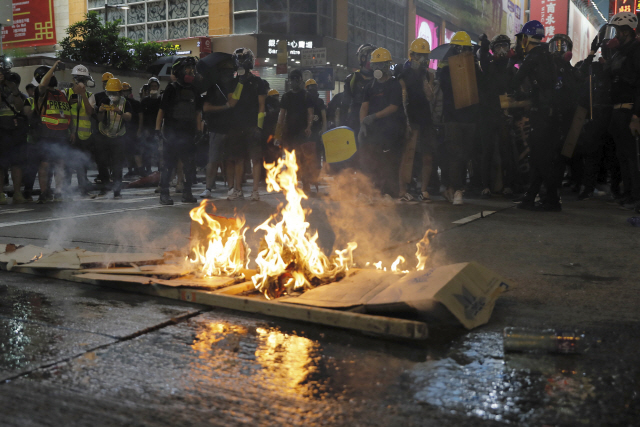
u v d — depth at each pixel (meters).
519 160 8.62
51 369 2.18
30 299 3.13
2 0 14.48
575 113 6.64
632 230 5.53
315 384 2.06
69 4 30.34
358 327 2.57
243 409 1.87
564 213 6.77
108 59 22.44
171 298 3.13
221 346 2.43
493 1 48.47
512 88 6.74
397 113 7.40
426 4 36.06
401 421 1.79
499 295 2.96
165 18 28.30
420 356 2.32
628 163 7.16
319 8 26.70
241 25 26.77
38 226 5.78
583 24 58.34
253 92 7.87
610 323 2.72
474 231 5.44
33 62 17.73
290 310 2.75
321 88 16.92
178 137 7.59
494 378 2.10
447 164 7.82
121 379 2.10
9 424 1.77
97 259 3.79
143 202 8.04
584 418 1.80
